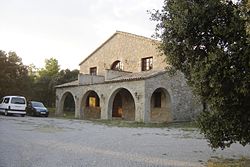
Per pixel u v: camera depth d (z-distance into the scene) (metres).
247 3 6.00
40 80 45.53
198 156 9.76
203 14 7.22
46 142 11.84
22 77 38.56
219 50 6.89
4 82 35.97
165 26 7.84
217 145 7.55
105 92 27.77
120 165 8.02
